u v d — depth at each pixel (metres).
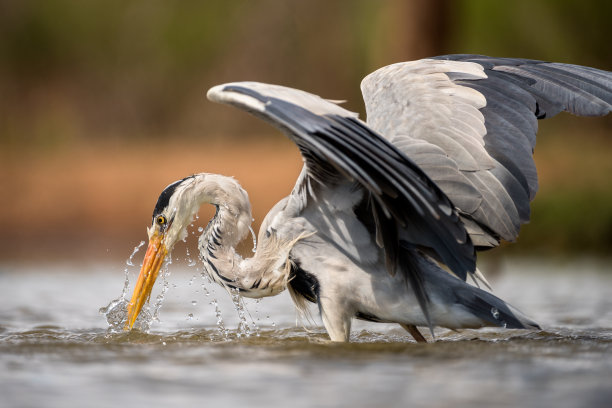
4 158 35.62
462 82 9.70
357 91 38.84
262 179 30.16
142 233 28.41
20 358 8.09
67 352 8.45
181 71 40.81
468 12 33.22
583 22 34.31
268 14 40.72
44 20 40.84
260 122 38.66
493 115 9.31
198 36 41.00
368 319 9.70
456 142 9.03
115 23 41.44
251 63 40.38
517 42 34.00
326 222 9.32
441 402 6.16
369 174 7.72
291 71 40.19
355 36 38.84
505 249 23.00
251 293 9.95
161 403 6.23
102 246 26.00
